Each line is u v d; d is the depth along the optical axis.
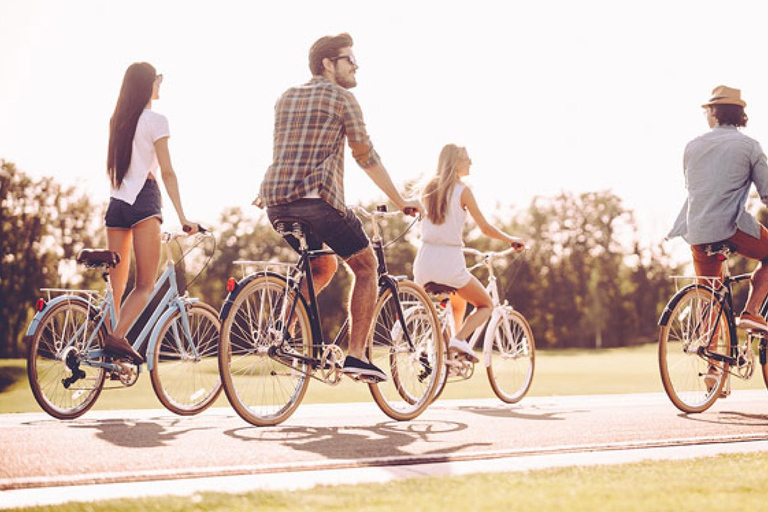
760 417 5.08
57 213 68.81
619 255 81.56
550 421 4.73
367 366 4.42
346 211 4.32
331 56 4.49
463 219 5.67
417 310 5.05
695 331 5.46
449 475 2.97
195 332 5.22
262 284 4.36
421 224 5.70
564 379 32.12
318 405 5.64
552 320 81.69
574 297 81.75
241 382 4.32
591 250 82.00
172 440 3.79
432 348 5.13
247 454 3.43
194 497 2.57
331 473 3.10
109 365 4.93
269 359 4.40
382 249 4.88
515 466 3.28
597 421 4.73
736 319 5.57
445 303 5.84
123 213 4.97
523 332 6.48
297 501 2.51
